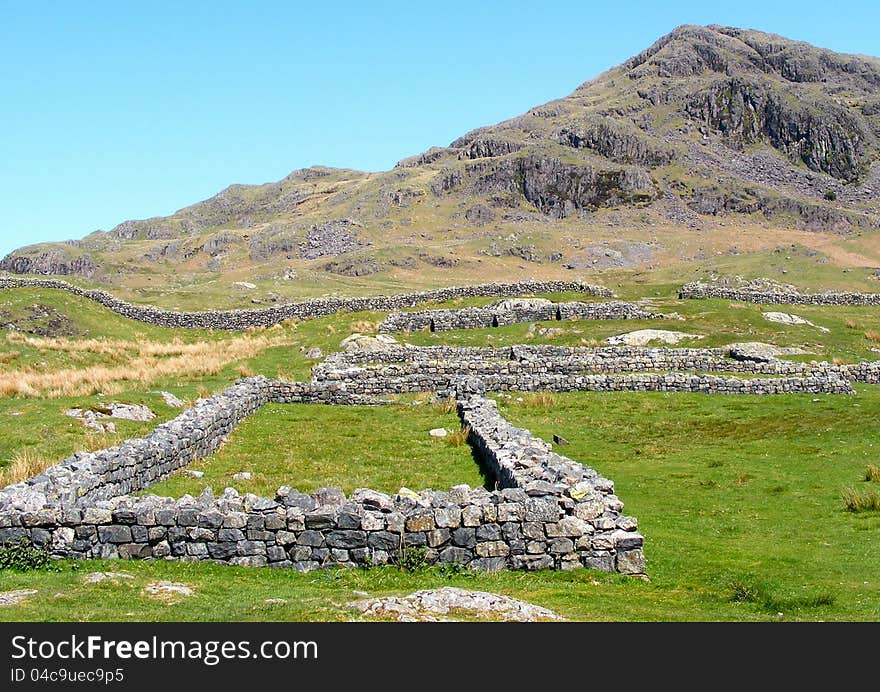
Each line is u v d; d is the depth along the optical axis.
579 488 15.80
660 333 45.97
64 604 12.09
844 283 98.62
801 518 18.67
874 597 13.43
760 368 37.56
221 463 24.69
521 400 34.09
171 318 56.12
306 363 42.81
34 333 49.69
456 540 15.19
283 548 15.25
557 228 199.25
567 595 13.52
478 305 55.81
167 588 13.12
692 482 22.31
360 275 137.88
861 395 34.31
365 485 21.30
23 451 24.02
